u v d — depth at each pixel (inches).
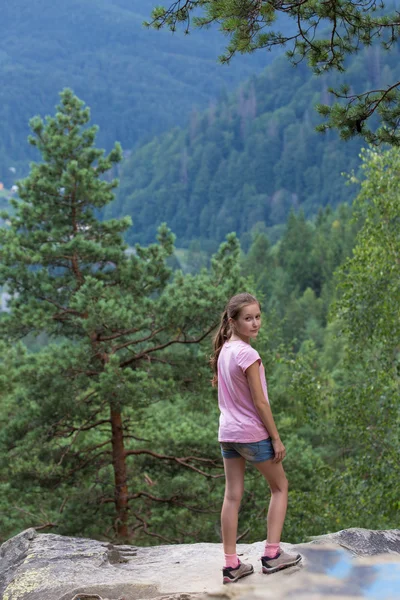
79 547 228.2
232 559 180.4
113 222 615.2
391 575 159.9
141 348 587.5
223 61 234.2
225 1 221.0
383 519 487.2
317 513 529.0
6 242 575.5
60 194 598.5
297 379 538.9
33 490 573.6
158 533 600.4
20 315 561.3
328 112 264.8
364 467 504.7
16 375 546.0
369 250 522.9
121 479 571.2
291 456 609.3
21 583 199.2
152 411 741.9
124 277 588.7
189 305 535.2
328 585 160.4
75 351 544.7
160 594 180.9
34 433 546.6
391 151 522.6
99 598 181.0
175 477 600.1
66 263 601.9
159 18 236.8
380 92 261.1
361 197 535.8
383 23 251.6
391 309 503.2
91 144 621.3
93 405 571.8
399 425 492.4
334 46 259.4
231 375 175.3
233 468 180.2
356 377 547.5
